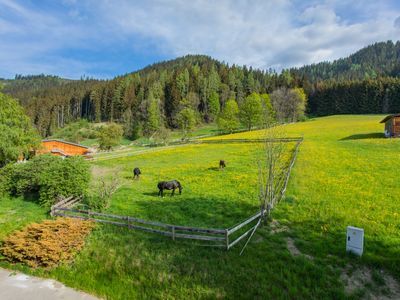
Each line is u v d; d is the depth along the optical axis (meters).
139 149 62.69
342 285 10.55
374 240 13.45
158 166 37.81
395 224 14.95
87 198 22.05
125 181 28.72
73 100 175.38
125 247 14.34
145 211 19.06
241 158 39.47
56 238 13.98
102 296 11.19
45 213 20.08
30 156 43.38
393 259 11.70
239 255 12.91
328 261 12.00
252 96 89.62
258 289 10.57
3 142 32.75
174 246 14.13
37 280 12.46
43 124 143.25
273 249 13.29
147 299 10.76
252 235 14.71
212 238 13.75
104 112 155.12
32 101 173.12
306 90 142.25
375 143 42.84
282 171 27.70
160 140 83.50
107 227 16.78
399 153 34.88
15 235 14.90
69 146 64.75
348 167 29.08
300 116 110.38
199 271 11.95
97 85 175.38
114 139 78.69
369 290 10.28
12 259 13.80
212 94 135.50
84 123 149.88
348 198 19.36
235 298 10.30
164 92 152.88
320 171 27.89
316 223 15.64
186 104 130.88
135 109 139.00
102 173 34.78
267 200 17.33
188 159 42.66
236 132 95.56
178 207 19.56
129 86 156.00
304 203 18.81
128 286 11.54
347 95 124.50
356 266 11.57
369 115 107.88
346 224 15.30
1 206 22.02
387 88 115.75
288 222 16.06
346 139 50.81
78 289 11.70
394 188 21.08
